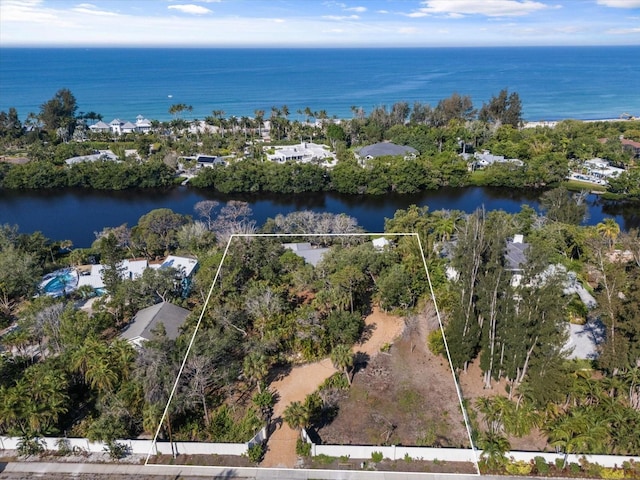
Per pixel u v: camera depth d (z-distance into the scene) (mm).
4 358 37531
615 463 28703
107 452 30703
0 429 31828
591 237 56844
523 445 31109
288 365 40125
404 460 29703
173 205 92000
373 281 50781
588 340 41219
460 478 28375
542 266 35969
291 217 68812
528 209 68938
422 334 43219
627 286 35844
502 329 35250
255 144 129500
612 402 30891
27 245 59094
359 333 43438
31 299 49031
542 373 32594
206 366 36469
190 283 52250
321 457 29922
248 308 44219
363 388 36781
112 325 45219
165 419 32094
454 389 36438
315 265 54125
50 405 31609
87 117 164875
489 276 36344
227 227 69625
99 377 33625
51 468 29625
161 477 28859
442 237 60531
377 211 87438
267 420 33719
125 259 59594
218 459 30188
